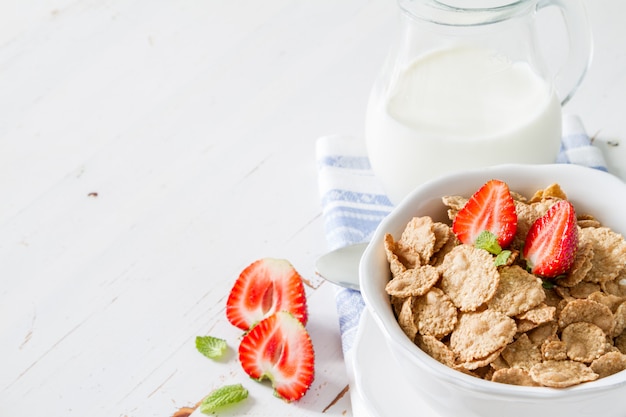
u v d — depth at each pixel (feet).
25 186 3.11
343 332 2.64
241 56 3.42
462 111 2.73
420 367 2.24
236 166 3.11
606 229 2.42
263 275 2.73
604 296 2.31
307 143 3.15
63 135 3.24
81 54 3.48
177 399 2.61
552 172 2.49
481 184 2.50
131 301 2.81
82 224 3.00
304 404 2.58
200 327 2.74
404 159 2.75
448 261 2.37
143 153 3.17
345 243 2.81
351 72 3.33
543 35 3.35
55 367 2.69
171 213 3.00
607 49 3.28
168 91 3.34
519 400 2.20
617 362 2.22
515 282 2.31
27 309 2.81
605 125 3.08
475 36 2.70
